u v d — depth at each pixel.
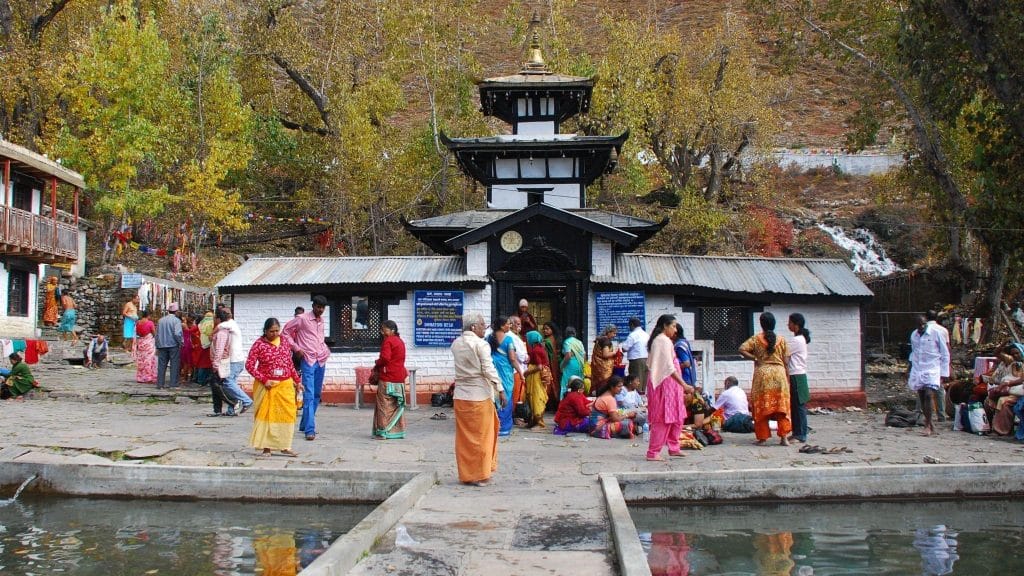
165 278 37.00
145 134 37.53
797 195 59.97
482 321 10.73
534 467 11.54
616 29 43.25
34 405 17.73
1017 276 29.89
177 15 46.16
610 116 40.69
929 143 28.09
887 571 8.13
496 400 14.33
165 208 41.53
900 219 52.88
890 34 27.09
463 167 24.22
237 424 14.98
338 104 44.69
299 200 47.38
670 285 19.08
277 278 19.73
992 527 9.87
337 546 7.12
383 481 10.64
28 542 8.94
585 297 19.28
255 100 49.53
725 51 44.00
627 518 8.24
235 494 10.78
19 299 31.03
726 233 44.22
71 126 43.03
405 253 41.81
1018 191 22.28
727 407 15.34
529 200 23.75
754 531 9.61
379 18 47.97
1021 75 20.75
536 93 24.89
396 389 13.74
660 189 48.84
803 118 81.19
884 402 19.94
